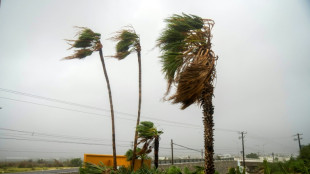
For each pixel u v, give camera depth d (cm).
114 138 1020
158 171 955
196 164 2936
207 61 565
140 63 1130
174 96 533
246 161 5759
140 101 1095
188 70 525
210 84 553
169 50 644
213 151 526
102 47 1077
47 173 2614
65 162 4866
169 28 659
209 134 527
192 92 516
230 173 669
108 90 1068
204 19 662
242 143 5025
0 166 3931
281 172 878
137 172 945
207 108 540
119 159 1228
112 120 1039
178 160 3306
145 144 1027
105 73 1083
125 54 1103
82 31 1055
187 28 650
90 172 862
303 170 805
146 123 1054
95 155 1166
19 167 4203
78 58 1053
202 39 635
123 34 1091
